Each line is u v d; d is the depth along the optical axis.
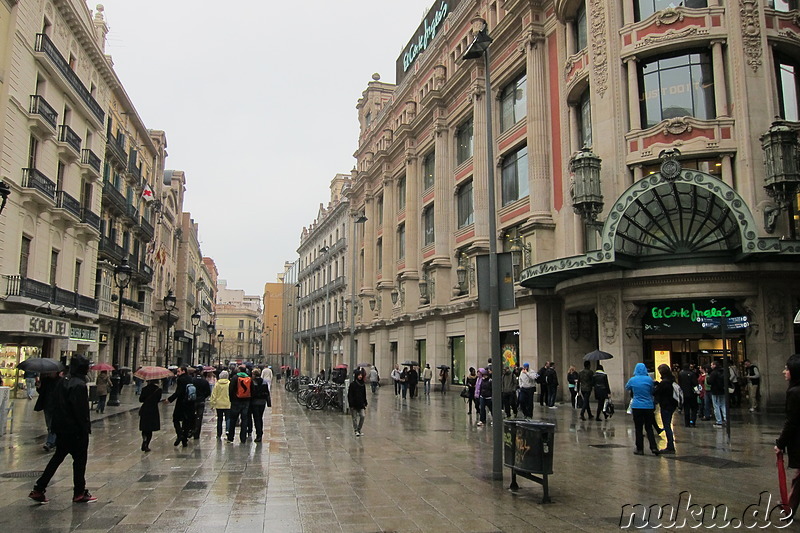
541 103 26.05
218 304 154.25
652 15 20.66
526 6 26.70
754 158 19.20
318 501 7.48
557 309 24.77
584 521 6.52
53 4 25.42
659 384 11.41
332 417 19.33
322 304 71.94
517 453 7.86
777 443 6.45
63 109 26.86
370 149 54.38
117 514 6.79
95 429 16.08
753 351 18.48
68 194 26.77
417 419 18.38
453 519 6.61
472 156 33.41
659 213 18.83
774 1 20.77
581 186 20.78
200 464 10.29
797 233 19.33
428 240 40.69
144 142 45.06
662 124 20.14
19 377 23.28
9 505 7.20
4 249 21.52
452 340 35.78
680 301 19.67
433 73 39.53
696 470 9.41
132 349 43.25
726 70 19.98
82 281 29.95
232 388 13.30
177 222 64.50
